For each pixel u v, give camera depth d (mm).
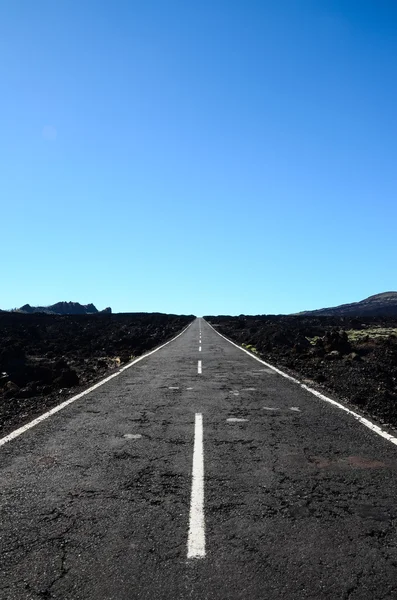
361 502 4562
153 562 3469
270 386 12219
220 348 26406
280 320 71188
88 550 3652
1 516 4293
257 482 5109
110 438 6992
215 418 8352
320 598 3043
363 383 12414
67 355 25641
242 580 3234
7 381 14172
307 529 3982
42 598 3066
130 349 28891
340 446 6531
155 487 4969
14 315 50125
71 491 4871
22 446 6586
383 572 3334
